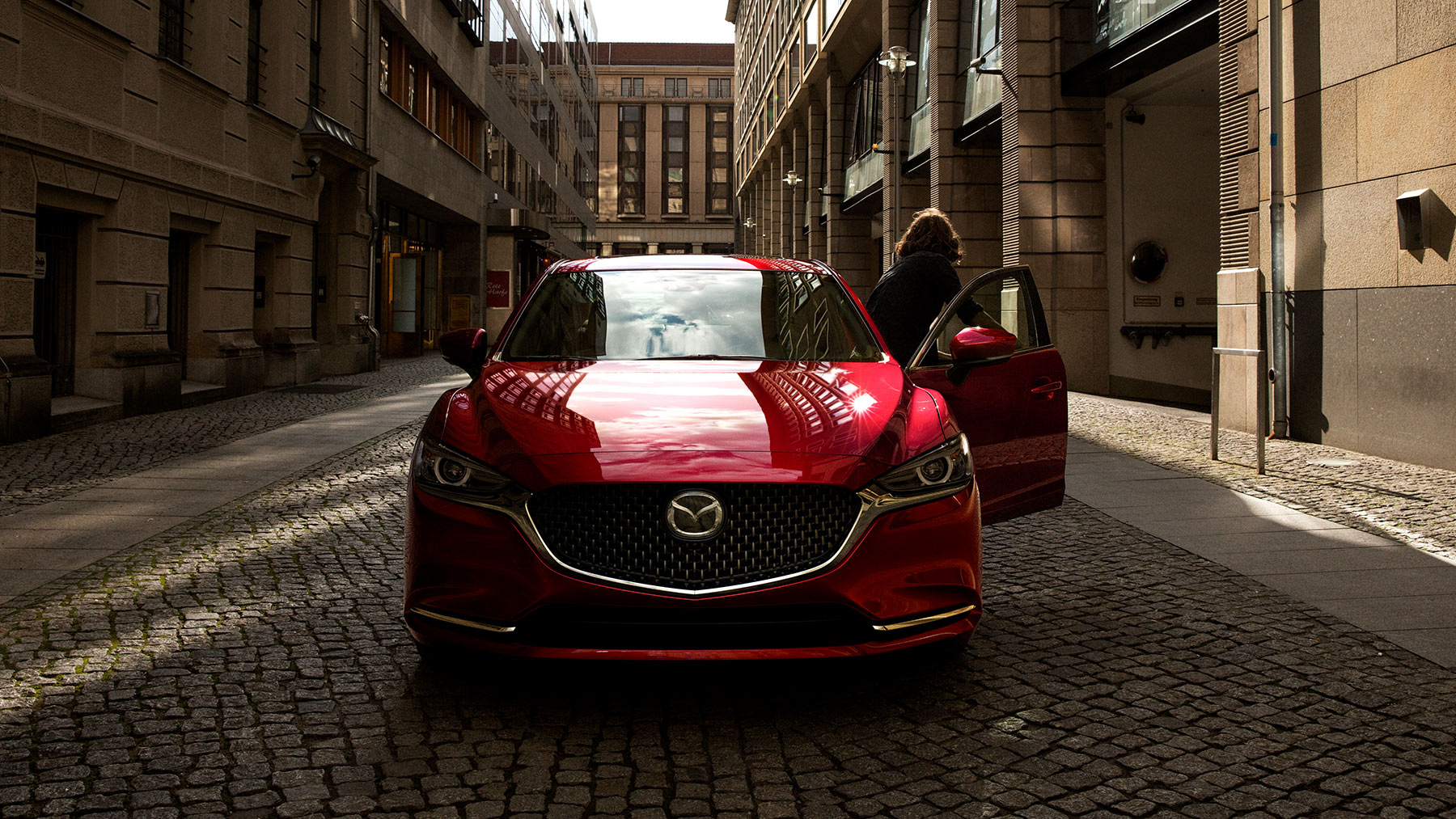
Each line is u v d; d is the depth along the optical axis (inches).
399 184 901.8
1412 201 325.1
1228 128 440.1
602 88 3737.7
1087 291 671.1
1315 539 228.2
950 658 148.0
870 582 126.5
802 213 1720.0
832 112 1397.6
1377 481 300.7
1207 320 679.7
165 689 137.9
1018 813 104.3
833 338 176.6
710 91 3740.2
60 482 300.0
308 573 202.2
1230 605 179.9
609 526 125.0
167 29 502.6
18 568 203.6
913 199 1031.0
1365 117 354.9
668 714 130.8
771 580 123.8
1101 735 124.2
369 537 236.4
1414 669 146.6
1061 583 196.9
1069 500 279.6
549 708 132.4
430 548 129.8
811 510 126.8
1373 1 350.3
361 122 786.8
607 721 128.3
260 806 104.3
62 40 398.9
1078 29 642.2
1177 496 282.7
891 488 130.2
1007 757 118.0
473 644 127.0
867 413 141.0
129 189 452.8
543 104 1759.4
